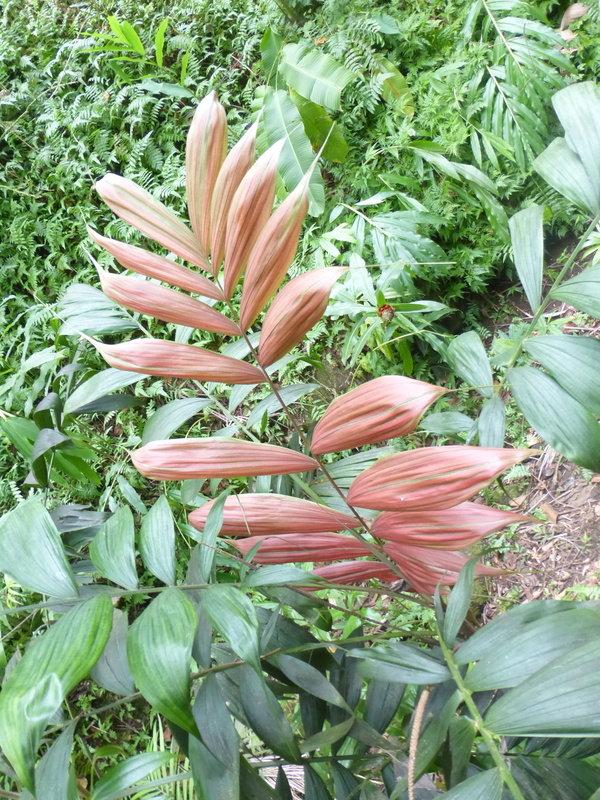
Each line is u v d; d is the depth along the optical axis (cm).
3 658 73
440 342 206
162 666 57
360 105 238
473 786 55
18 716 53
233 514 89
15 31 302
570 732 51
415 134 229
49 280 265
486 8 230
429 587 97
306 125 236
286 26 266
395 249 210
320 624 94
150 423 115
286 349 77
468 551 169
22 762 51
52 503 219
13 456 236
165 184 254
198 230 77
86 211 264
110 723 199
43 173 272
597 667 52
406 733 79
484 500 197
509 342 154
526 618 69
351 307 200
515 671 60
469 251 228
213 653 89
